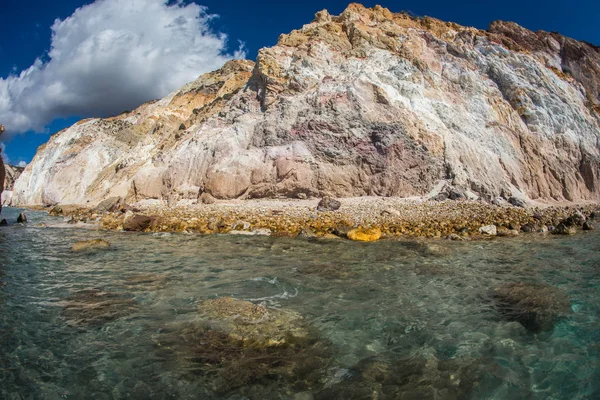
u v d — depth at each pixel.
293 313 6.62
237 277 8.84
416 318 6.46
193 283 8.35
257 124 28.92
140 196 30.59
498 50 32.78
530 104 30.23
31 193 45.00
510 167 26.83
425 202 22.38
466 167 25.55
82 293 7.60
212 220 17.52
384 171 25.09
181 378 4.60
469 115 29.03
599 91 34.38
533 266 9.77
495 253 11.30
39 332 5.76
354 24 33.09
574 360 5.07
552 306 6.82
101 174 42.16
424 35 33.59
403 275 8.96
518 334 5.84
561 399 4.27
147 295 7.50
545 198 27.05
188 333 5.76
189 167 29.58
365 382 4.58
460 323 6.25
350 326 6.14
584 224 16.23
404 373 4.79
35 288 7.93
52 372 4.69
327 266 9.79
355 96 27.08
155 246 12.60
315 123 26.61
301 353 5.26
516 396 4.34
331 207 20.55
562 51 36.22
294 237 14.14
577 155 28.92
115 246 12.62
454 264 9.99
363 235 13.60
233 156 27.72
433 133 26.14
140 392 4.32
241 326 5.98
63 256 11.12
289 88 29.78
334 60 30.95
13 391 4.29
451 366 4.95
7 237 15.05
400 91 28.59
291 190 25.22
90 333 5.75
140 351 5.22
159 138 43.06
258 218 17.95
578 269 9.44
